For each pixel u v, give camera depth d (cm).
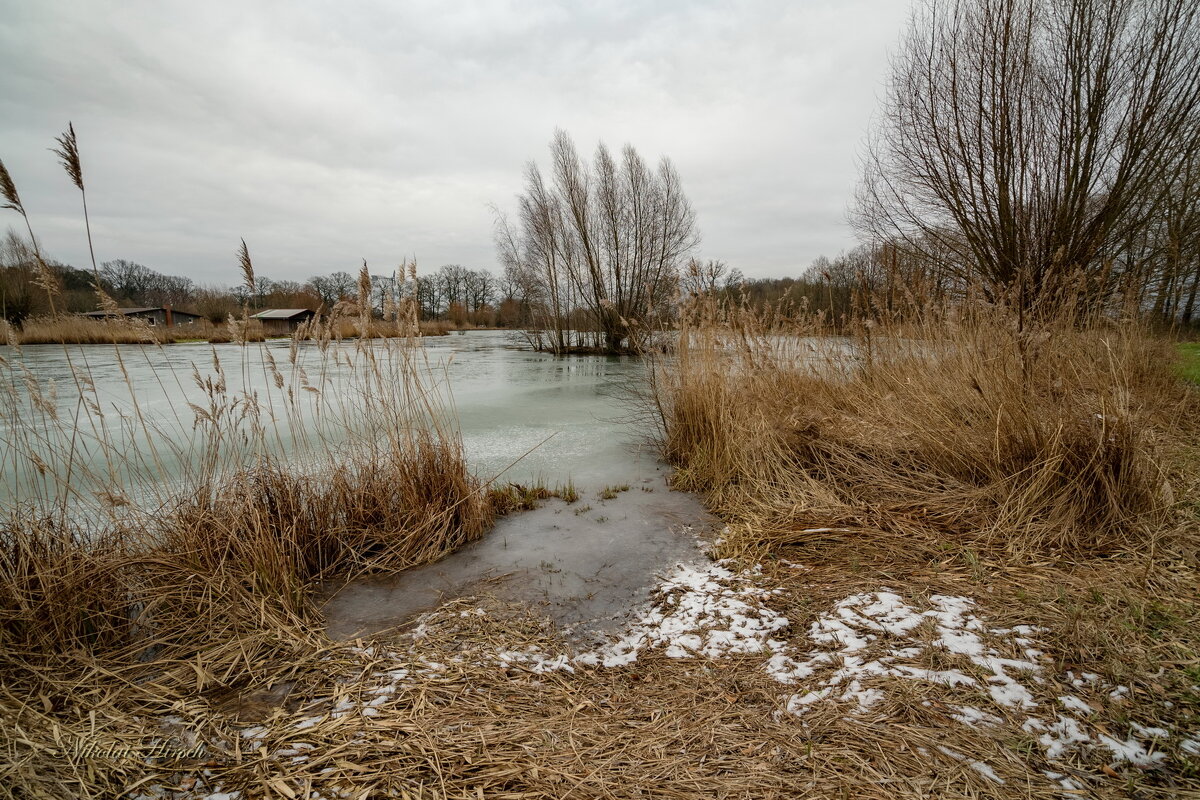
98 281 306
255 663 241
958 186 841
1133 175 785
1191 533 309
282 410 878
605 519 432
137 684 225
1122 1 698
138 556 285
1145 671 202
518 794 167
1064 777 161
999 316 476
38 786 166
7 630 238
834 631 249
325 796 166
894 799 157
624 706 210
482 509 418
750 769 174
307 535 354
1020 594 262
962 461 399
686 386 584
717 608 281
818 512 386
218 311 3728
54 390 298
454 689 222
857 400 560
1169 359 668
